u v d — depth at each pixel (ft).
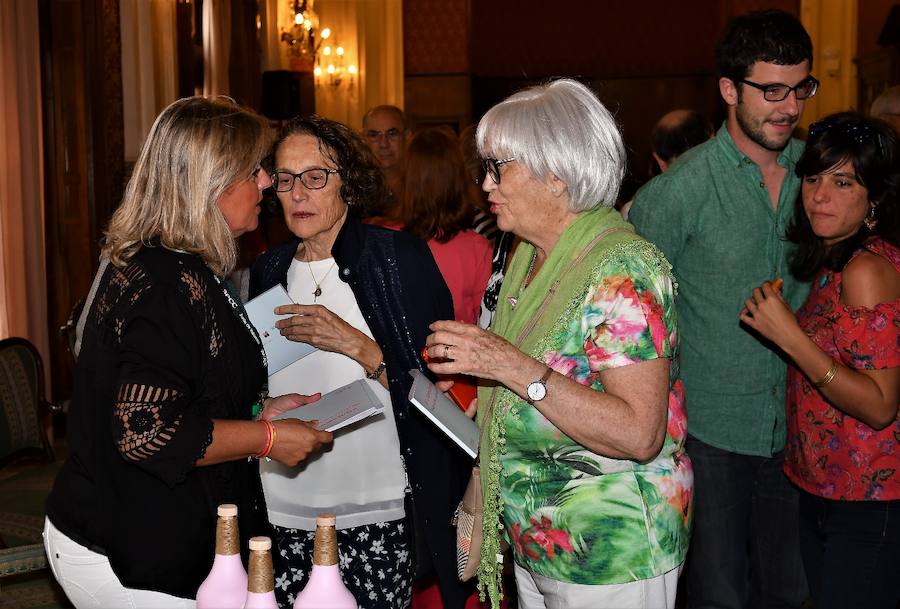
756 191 9.37
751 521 10.00
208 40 30.89
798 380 8.63
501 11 51.01
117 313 6.54
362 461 9.05
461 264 12.42
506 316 7.66
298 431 6.99
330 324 8.74
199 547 6.78
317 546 5.66
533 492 6.93
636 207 9.87
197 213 6.78
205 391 6.75
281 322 8.68
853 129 8.05
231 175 6.88
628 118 51.62
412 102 46.62
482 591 7.29
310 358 9.20
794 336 8.05
